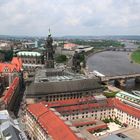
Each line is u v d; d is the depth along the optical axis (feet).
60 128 470.39
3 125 492.54
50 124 500.74
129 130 615.98
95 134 599.16
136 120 641.81
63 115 651.25
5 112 584.40
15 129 477.77
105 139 532.73
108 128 640.99
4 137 449.48
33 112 585.22
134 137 569.64
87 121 647.97
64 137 440.45
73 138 424.46
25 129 623.77
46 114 546.26
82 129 608.19
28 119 611.88
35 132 561.43
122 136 555.28
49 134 472.03
